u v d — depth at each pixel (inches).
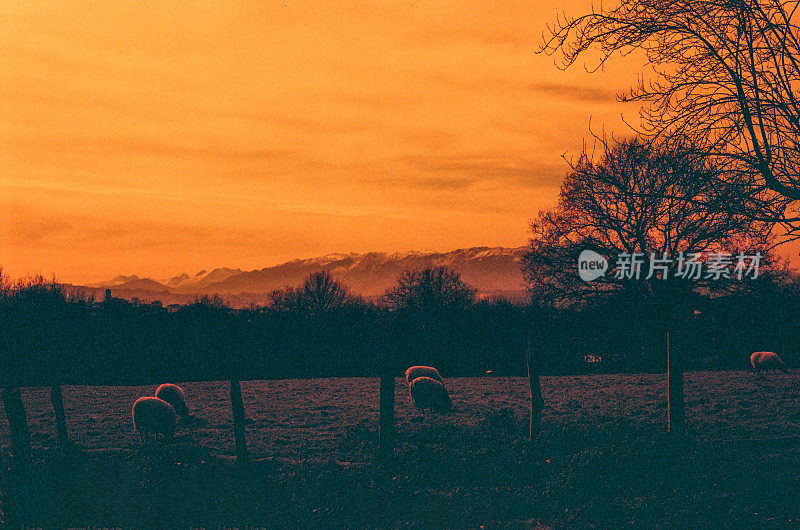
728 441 824.9
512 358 2716.5
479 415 1227.9
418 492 596.1
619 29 422.3
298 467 684.1
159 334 2608.3
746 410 1151.0
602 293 1144.2
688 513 522.9
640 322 1179.9
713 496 564.1
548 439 861.8
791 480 604.7
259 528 494.0
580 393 1542.8
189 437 995.3
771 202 403.9
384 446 745.6
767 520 502.6
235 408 736.3
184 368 2568.9
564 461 722.8
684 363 2156.7
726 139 423.2
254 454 840.3
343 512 527.8
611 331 1371.8
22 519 502.3
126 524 494.6
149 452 730.8
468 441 893.8
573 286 1157.7
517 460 742.5
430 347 2817.4
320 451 866.8
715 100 418.0
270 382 2075.5
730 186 405.1
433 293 3255.4
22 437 543.5
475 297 3361.2
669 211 448.5
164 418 991.0
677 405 842.2
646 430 910.4
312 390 1777.8
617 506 552.1
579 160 807.7
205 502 543.8
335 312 3250.5
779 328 1932.8
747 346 2112.5
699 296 1144.2
